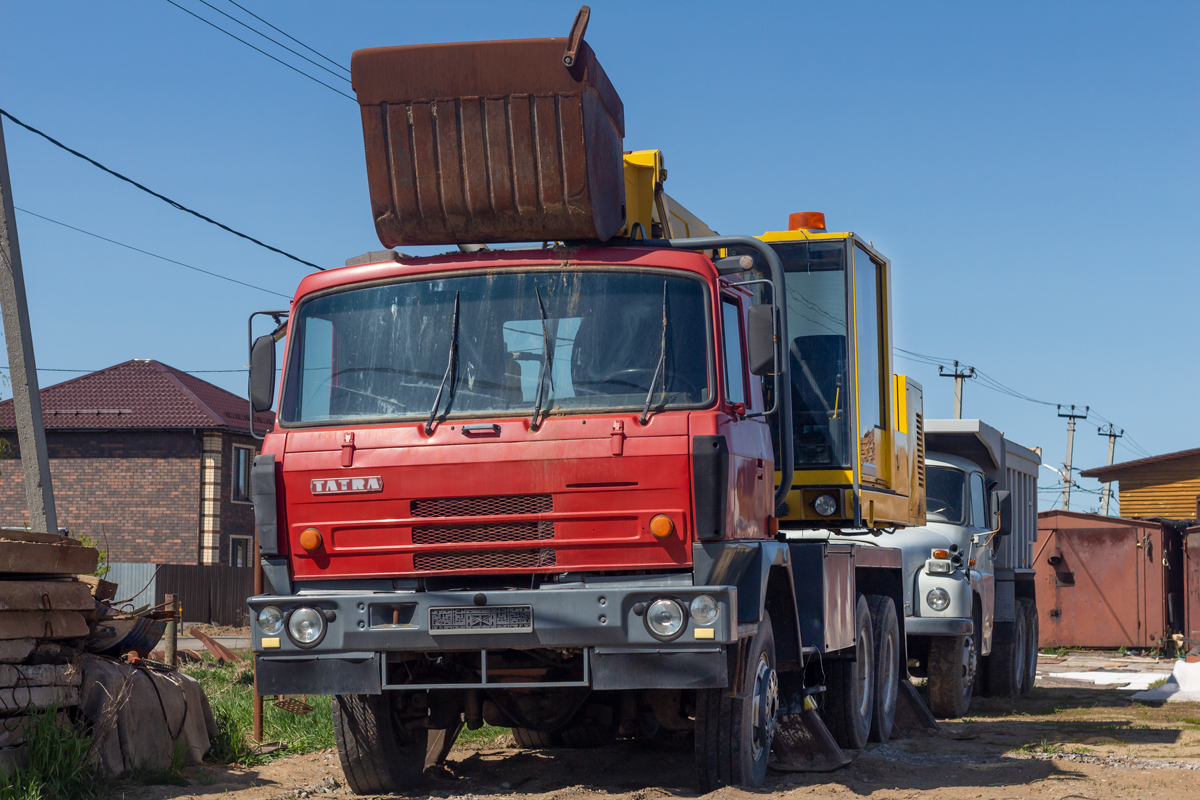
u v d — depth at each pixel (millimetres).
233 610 32812
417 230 6941
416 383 6727
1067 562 25250
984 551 14250
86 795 7113
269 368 7004
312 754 9023
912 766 8656
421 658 6867
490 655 6801
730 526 6469
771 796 6727
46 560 7578
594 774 8125
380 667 6445
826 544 8344
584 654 6285
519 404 6566
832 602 8523
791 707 8180
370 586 6586
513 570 6387
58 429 38562
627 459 6297
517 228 6863
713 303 6648
